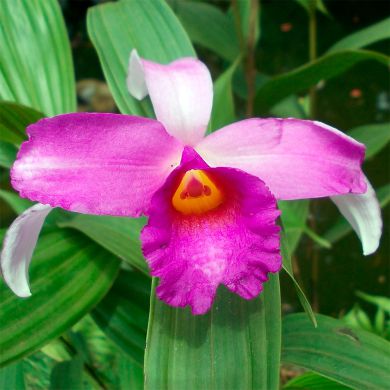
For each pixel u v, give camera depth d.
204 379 0.20
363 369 0.23
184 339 0.21
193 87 0.20
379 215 0.21
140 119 0.18
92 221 0.26
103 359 0.30
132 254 0.24
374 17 1.05
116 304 0.26
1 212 0.70
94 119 0.18
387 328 0.44
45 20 0.27
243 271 0.19
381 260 0.69
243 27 0.38
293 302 0.60
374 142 0.39
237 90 0.42
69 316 0.23
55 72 0.27
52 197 0.18
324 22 1.04
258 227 0.19
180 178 0.20
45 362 0.30
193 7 0.40
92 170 0.18
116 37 0.26
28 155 0.18
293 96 0.44
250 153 0.20
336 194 0.20
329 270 0.68
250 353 0.21
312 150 0.19
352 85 0.92
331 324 0.25
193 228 0.20
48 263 0.24
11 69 0.26
